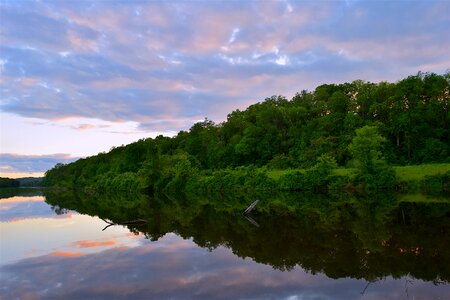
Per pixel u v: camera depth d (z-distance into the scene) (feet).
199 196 205.57
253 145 333.01
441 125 242.17
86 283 44.45
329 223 84.89
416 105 239.91
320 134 274.36
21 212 145.18
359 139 171.63
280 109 347.36
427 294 36.50
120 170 391.04
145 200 196.54
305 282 41.96
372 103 279.49
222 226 88.48
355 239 65.05
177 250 62.34
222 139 391.45
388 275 43.24
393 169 169.99
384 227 76.02
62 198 259.19
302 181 189.78
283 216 101.91
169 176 261.65
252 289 40.19
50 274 48.98
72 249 65.72
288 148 315.58
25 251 65.16
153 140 459.32
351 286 39.83
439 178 157.69
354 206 117.08
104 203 188.34
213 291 39.99
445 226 74.43
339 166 229.66
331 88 379.35
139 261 54.95
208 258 55.67
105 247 66.69
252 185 212.43
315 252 56.59
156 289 41.34
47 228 94.48
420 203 115.85
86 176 499.92
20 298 39.68
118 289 41.78
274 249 60.39
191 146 403.54
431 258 50.01
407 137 232.12
